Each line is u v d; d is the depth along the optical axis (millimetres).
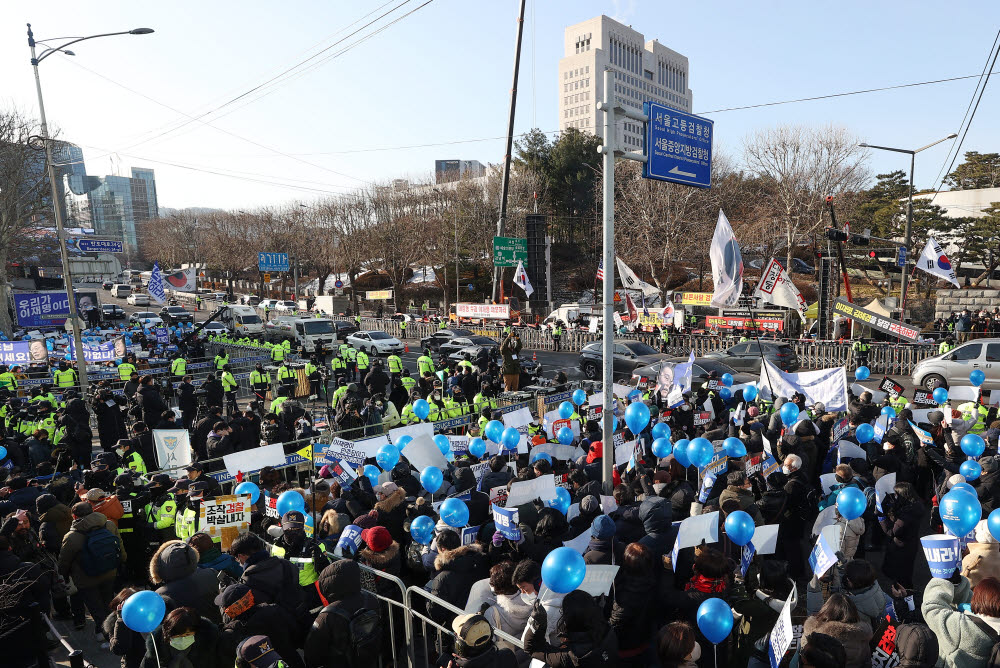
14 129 32688
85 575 6230
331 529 6156
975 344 18344
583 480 7801
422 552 5977
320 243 68812
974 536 5727
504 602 4484
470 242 59531
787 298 20688
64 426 12172
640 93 142000
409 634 5082
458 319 41062
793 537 7000
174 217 104000
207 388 15750
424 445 8148
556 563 4000
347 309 60344
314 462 9430
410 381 15523
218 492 7223
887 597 4867
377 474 8047
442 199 61531
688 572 5168
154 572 4734
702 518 4969
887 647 4102
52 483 7445
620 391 12469
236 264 79812
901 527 6359
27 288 50812
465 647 3588
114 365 22000
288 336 32875
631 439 9484
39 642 5387
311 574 5652
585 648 3656
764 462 7223
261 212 87125
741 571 5043
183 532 6727
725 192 53531
